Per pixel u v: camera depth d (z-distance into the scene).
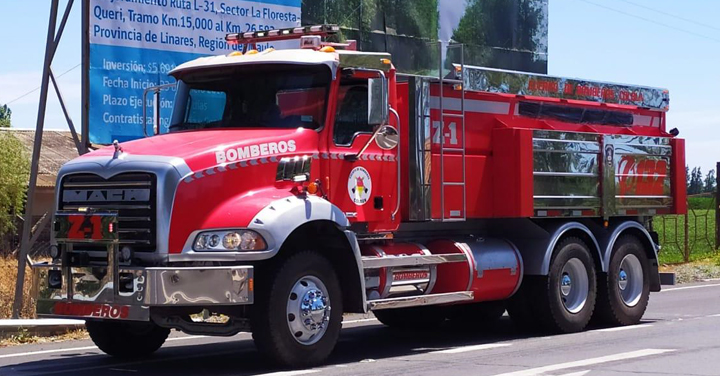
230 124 10.28
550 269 12.43
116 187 9.07
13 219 33.59
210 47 15.11
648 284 13.89
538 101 12.86
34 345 11.49
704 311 15.17
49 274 9.31
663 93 14.88
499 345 11.28
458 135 11.65
